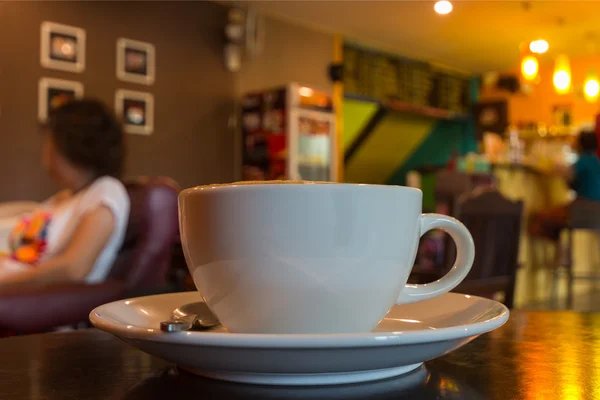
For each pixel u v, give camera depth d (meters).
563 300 5.49
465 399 0.36
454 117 7.81
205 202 0.42
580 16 5.68
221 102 5.39
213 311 0.46
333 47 6.27
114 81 4.68
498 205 2.09
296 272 0.41
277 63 5.79
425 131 8.03
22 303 1.35
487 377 0.42
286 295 0.41
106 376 0.44
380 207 0.42
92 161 1.99
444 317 0.56
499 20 5.81
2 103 4.10
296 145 5.12
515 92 7.85
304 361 0.36
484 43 6.62
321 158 5.39
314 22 5.92
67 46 4.41
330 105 5.49
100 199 1.76
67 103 2.05
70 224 1.84
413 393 0.38
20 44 4.18
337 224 0.40
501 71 8.04
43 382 0.42
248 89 5.58
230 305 0.43
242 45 5.44
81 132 1.97
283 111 5.14
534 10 5.51
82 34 4.50
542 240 5.65
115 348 0.56
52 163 2.04
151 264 1.75
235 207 0.41
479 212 1.99
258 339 0.34
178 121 5.09
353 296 0.42
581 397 0.37
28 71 4.21
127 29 4.77
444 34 6.30
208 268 0.43
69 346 0.57
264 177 5.27
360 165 7.68
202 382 0.41
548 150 7.27
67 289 1.42
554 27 6.06
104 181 1.84
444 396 0.37
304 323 0.42
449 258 1.88
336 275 0.41
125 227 1.79
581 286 5.95
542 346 0.56
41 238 1.94
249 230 0.41
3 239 2.38
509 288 2.12
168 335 0.36
